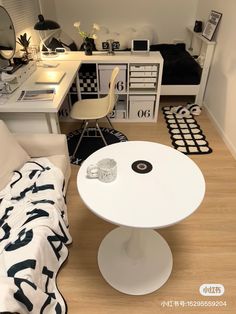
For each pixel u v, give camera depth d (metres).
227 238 1.68
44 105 1.72
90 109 2.41
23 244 1.15
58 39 3.15
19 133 1.82
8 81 1.93
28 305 1.02
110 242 1.62
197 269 1.49
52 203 1.37
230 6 2.55
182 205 1.08
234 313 1.30
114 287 1.39
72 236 1.69
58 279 1.44
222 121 2.76
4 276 1.03
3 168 1.48
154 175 1.24
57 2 3.66
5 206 1.38
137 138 2.75
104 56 2.75
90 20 3.82
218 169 2.28
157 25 3.86
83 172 1.26
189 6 3.70
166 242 1.63
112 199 1.11
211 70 3.07
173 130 2.88
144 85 2.83
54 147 1.76
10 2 2.33
